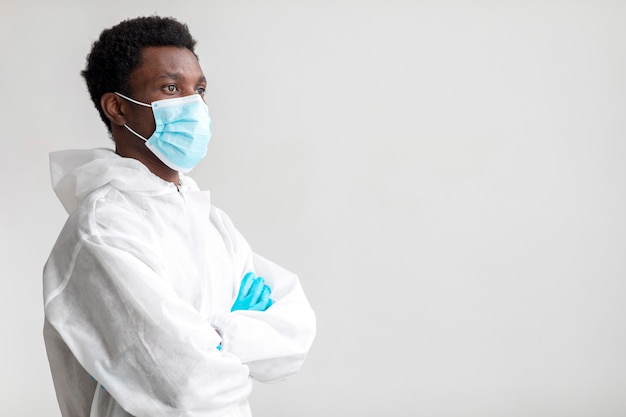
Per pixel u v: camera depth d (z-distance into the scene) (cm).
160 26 158
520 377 334
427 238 329
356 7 324
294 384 328
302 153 324
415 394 332
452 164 328
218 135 321
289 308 166
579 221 331
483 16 326
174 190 159
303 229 325
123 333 137
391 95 326
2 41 310
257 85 322
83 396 160
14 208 313
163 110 154
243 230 323
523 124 328
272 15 321
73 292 143
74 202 162
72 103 313
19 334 314
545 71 328
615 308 333
